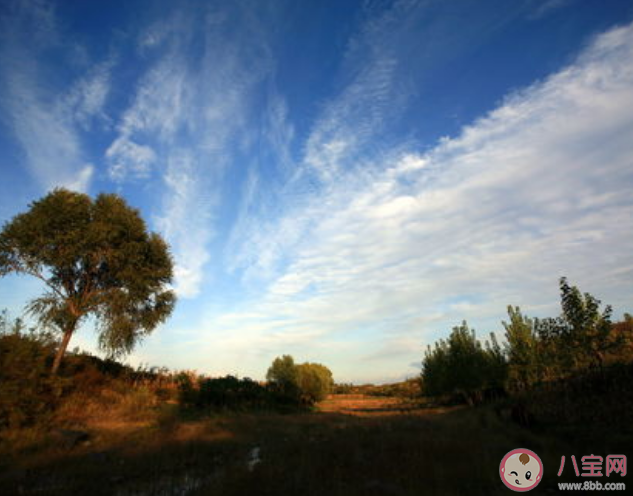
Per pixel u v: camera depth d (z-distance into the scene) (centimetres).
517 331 2333
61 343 1995
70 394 1719
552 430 1231
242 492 742
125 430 1505
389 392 7388
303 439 1380
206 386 2662
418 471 838
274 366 3925
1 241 1997
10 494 757
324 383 4222
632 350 1614
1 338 1376
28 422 1302
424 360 3603
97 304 2175
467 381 2836
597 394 1452
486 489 733
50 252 2019
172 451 1158
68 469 937
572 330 1590
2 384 1263
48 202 2134
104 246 2198
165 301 2520
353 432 1523
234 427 1728
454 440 1155
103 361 2620
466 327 3045
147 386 2397
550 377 1975
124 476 902
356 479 814
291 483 773
